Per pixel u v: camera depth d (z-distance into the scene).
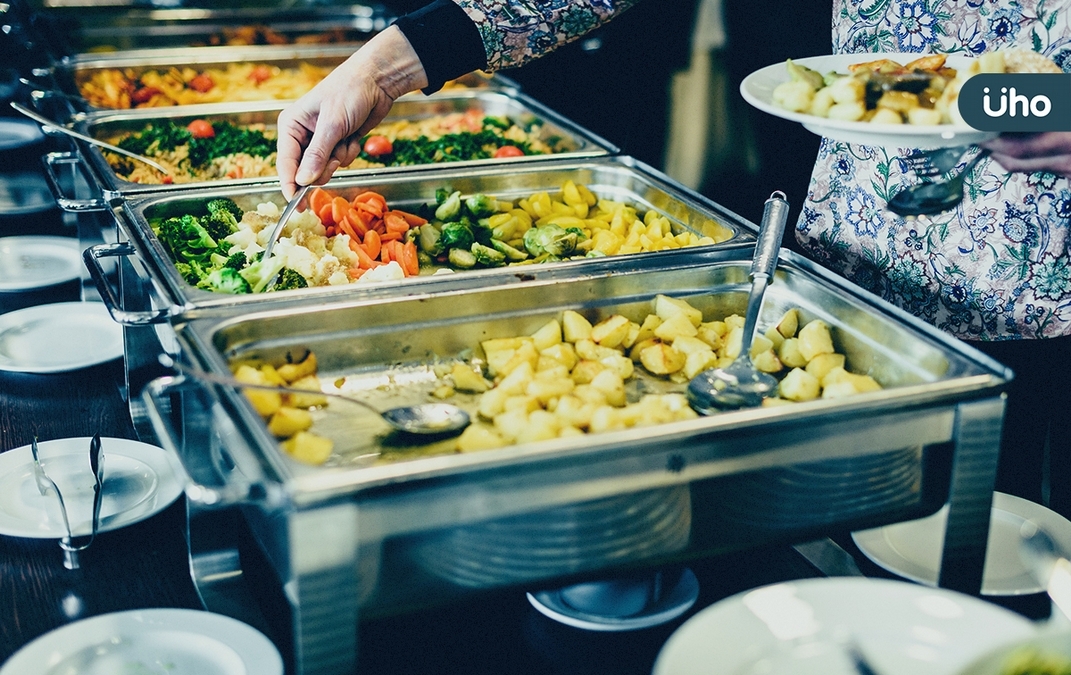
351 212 2.15
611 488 1.25
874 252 2.17
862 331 1.68
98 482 1.51
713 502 1.33
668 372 1.70
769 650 1.11
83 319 2.15
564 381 1.58
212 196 2.18
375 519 1.15
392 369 1.71
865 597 1.17
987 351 2.26
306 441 1.40
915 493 1.46
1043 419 2.12
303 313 1.63
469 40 2.09
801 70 1.59
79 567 1.45
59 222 2.84
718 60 3.68
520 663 1.29
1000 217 1.98
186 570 1.46
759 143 3.82
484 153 2.71
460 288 1.73
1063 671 0.96
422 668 1.28
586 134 2.71
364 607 1.20
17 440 1.75
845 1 2.11
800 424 1.33
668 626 1.36
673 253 1.90
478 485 1.18
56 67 3.23
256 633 1.27
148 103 3.15
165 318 1.58
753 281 1.72
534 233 2.10
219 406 1.33
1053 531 1.57
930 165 1.88
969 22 1.93
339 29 3.86
